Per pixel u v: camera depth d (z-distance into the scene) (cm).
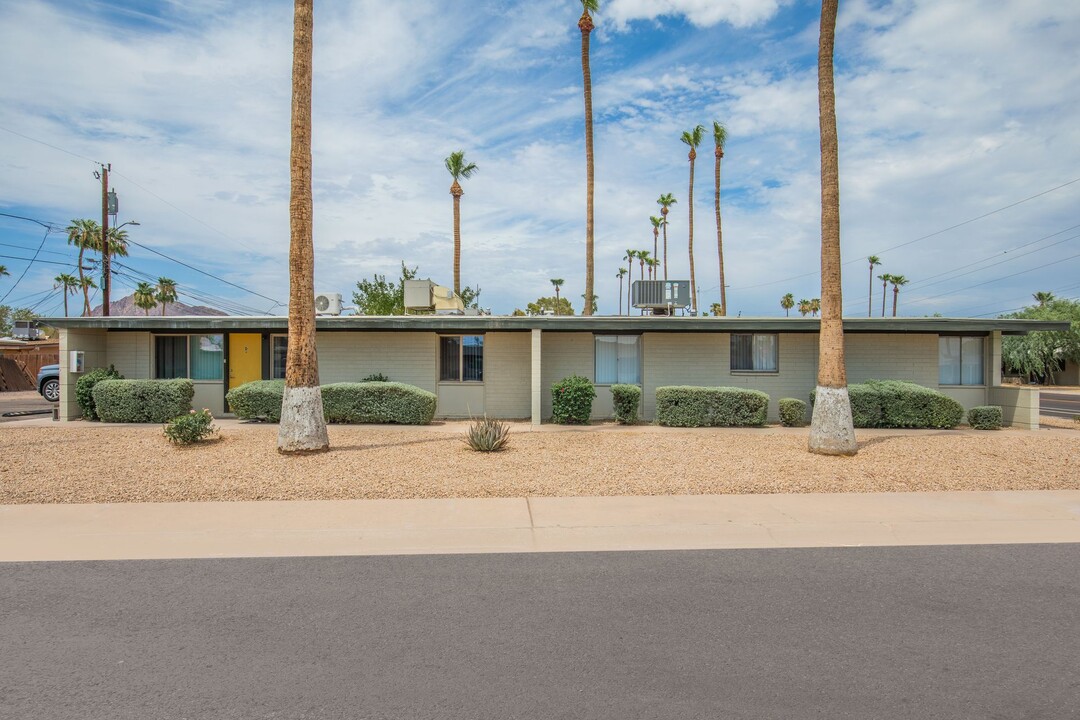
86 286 5403
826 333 1102
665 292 1816
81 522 693
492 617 448
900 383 1558
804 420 1677
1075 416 2017
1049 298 5441
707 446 1177
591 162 2494
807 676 364
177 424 1111
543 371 1714
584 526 686
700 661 382
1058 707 333
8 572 544
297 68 1056
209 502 779
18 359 3297
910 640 413
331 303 1711
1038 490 859
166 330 1666
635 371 1720
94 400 1556
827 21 1097
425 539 644
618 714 323
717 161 3878
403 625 434
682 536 655
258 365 1714
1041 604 475
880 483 889
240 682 357
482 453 1081
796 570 551
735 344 1697
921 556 591
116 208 2861
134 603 475
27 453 1048
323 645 404
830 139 1100
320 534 657
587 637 415
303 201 1061
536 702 335
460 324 1532
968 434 1377
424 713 324
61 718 321
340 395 1508
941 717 323
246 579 527
